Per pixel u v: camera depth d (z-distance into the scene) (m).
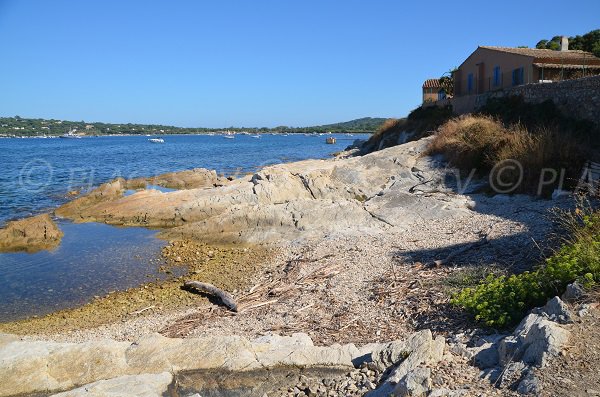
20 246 19.28
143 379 7.23
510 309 7.81
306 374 7.60
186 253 17.80
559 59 27.47
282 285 13.11
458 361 6.52
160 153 77.44
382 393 6.14
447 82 45.75
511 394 5.33
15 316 12.77
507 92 26.92
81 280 15.40
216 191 24.75
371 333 9.18
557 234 11.42
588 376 5.29
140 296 13.85
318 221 18.81
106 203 25.58
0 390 7.41
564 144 18.36
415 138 35.69
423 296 10.23
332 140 114.75
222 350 8.14
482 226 15.16
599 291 6.93
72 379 7.64
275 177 23.98
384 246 15.10
